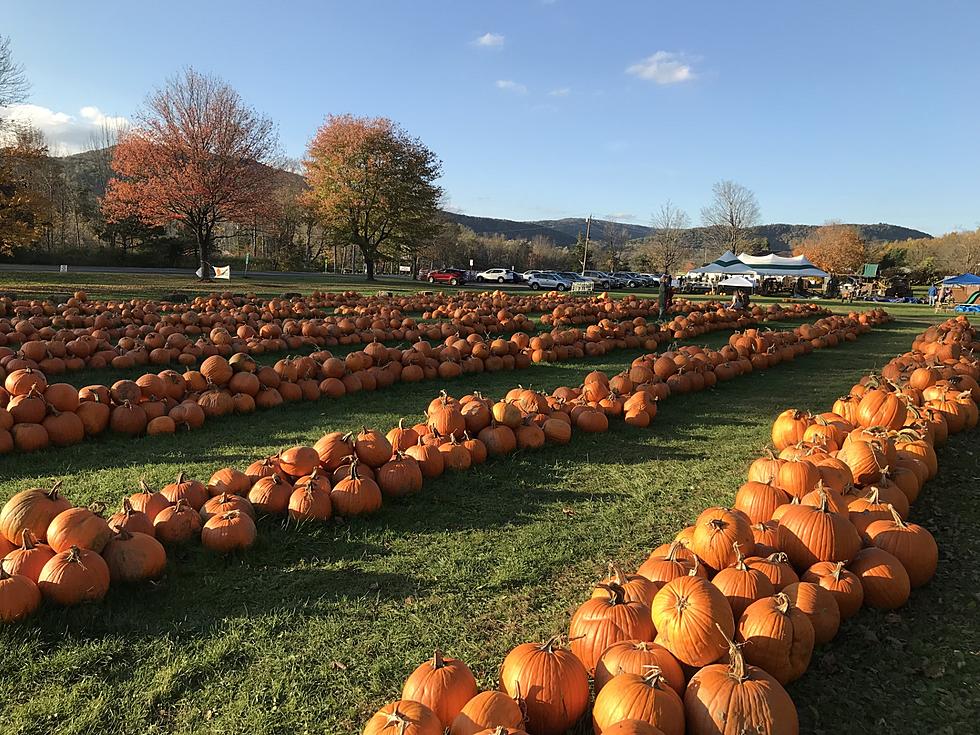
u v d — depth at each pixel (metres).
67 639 3.21
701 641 2.69
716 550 3.48
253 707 2.82
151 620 3.42
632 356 13.50
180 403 7.36
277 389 8.51
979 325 23.67
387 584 3.87
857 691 2.95
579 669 2.60
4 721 2.69
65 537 3.60
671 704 2.36
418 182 44.22
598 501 5.20
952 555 4.30
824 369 12.28
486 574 4.00
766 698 2.38
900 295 50.69
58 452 6.09
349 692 2.93
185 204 33.47
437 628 3.44
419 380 10.12
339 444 5.26
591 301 23.78
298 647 3.24
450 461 5.75
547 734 2.51
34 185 43.69
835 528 3.69
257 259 59.44
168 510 4.21
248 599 3.66
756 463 4.94
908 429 6.00
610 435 7.17
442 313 18.86
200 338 12.50
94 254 48.12
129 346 10.48
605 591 3.06
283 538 4.36
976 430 7.50
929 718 2.77
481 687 2.97
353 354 9.80
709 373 10.27
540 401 7.13
